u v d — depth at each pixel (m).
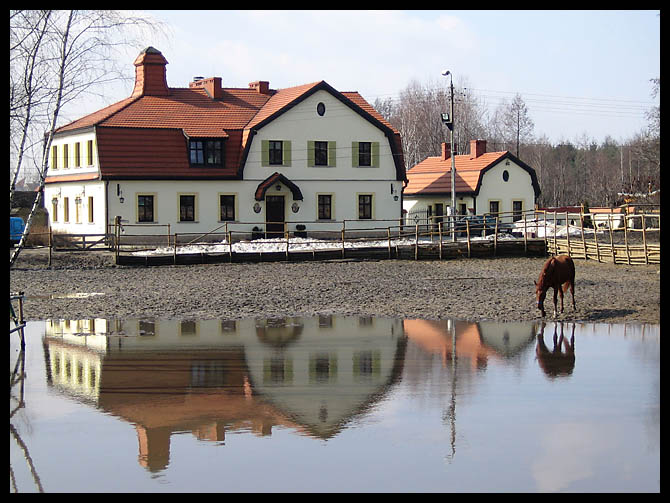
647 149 52.59
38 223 52.84
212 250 42.28
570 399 13.03
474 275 31.94
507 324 20.27
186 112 50.41
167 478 9.87
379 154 52.59
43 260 37.31
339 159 51.66
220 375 14.98
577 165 130.12
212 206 48.62
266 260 38.19
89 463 10.43
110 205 46.22
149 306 23.92
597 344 17.47
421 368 15.38
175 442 11.17
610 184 107.31
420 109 95.69
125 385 14.24
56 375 15.01
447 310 22.66
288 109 50.09
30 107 23.89
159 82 51.66
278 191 49.81
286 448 10.88
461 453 10.62
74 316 22.14
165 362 16.12
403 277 31.20
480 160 60.44
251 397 13.41
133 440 11.26
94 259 37.78
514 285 28.03
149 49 51.69
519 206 59.94
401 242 46.28
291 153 50.38
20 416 12.43
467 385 14.03
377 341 18.19
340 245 44.22
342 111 51.59
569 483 9.63
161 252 40.72
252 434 11.49
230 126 50.19
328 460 10.43
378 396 13.41
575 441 11.02
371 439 11.23
